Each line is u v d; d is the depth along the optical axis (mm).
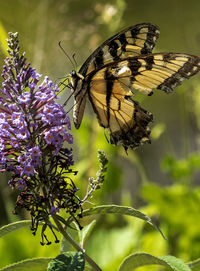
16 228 5277
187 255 10188
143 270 8688
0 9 12695
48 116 4996
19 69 5160
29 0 13031
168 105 16594
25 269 5367
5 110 5113
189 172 11359
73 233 6137
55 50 11477
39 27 12320
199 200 10648
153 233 10602
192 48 14547
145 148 16203
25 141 5043
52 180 5004
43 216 4996
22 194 4969
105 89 6812
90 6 12742
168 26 15078
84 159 10375
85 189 9875
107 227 11180
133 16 15203
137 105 6914
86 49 11742
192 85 11266
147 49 6473
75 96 6496
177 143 16188
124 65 6535
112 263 9922
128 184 13828
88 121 10773
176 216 10625
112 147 10836
